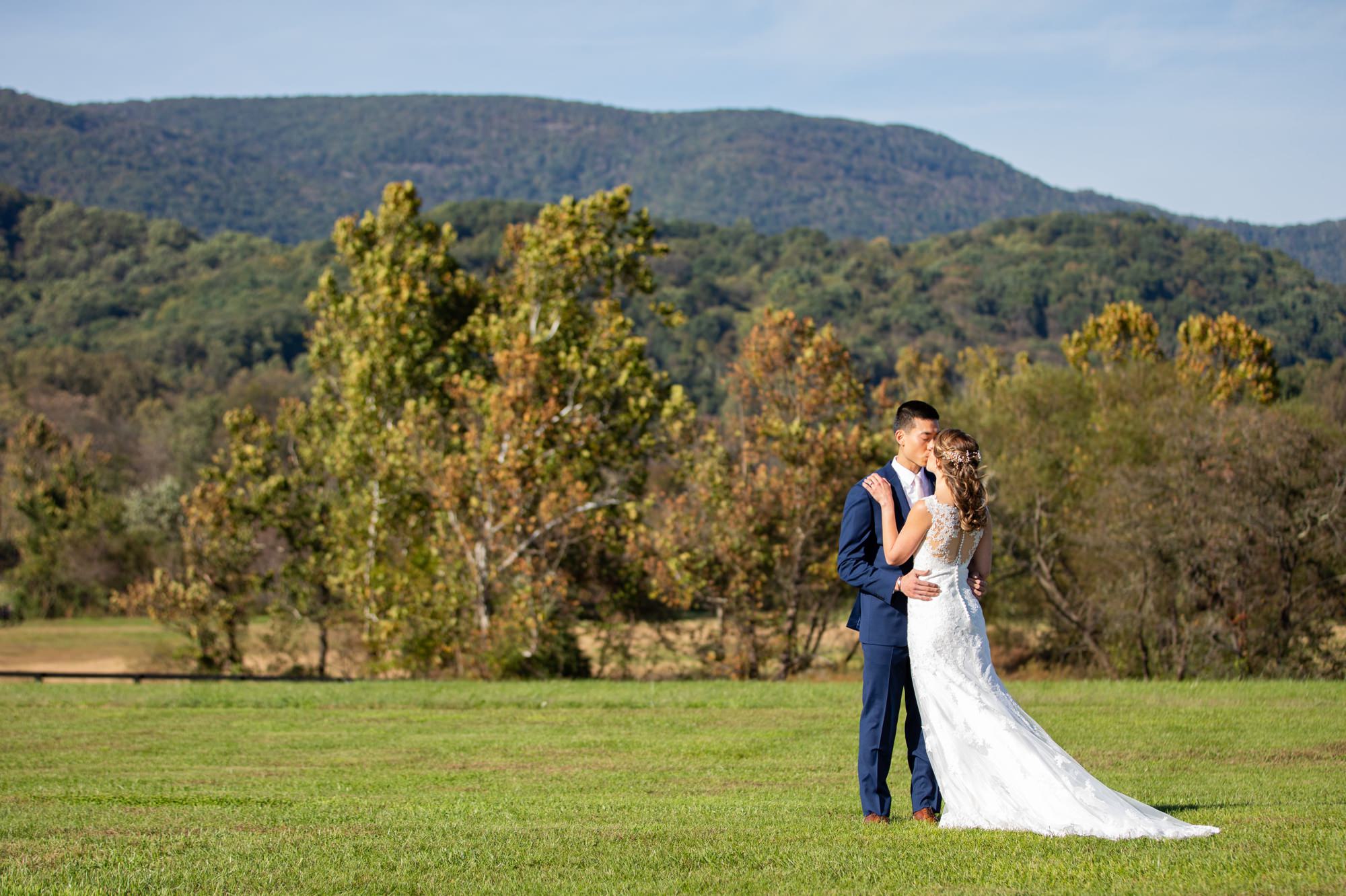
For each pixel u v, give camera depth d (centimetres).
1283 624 2559
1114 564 2681
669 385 3284
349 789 961
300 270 19088
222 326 14725
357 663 3306
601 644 3122
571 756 1171
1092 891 488
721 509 2891
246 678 2372
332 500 3453
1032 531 2934
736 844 604
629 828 667
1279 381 4284
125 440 8869
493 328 3158
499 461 2830
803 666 2942
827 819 698
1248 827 617
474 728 1413
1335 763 1055
